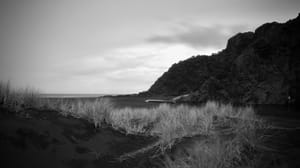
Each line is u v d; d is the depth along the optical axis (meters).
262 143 4.86
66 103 6.14
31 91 5.45
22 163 3.10
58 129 4.46
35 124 4.23
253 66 27.72
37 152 3.51
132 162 4.20
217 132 5.89
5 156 3.06
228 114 8.90
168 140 5.23
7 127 3.68
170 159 4.23
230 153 3.96
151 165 4.11
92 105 6.21
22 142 3.52
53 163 3.45
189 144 5.05
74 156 3.88
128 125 6.36
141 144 5.28
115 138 5.20
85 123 5.30
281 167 3.69
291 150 4.47
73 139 4.40
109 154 4.37
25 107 4.89
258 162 3.86
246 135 5.06
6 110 4.25
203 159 3.71
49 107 5.50
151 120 8.32
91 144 4.51
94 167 3.77
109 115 6.22
